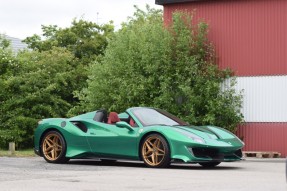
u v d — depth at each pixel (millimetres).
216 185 8562
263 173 11195
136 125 12891
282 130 19453
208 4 20922
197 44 20766
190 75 20484
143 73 21312
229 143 12445
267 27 19766
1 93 25156
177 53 20750
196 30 21047
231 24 20453
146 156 12578
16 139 24266
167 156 12227
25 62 26438
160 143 12414
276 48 19594
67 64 28547
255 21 19969
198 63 20672
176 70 20438
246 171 11789
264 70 19797
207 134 12500
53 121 13992
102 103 21844
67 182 8812
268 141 19672
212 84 20094
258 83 19906
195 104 20109
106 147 13180
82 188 8031
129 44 21703
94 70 22203
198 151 12242
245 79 20156
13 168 11445
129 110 13227
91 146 13383
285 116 19406
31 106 25359
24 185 8336
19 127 24625
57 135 13820
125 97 21031
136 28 23281
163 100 20281
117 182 8906
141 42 21500
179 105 20531
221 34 20625
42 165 12641
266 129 19734
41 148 14062
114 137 13055
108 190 7824
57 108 25734
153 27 21422
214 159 12227
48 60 26891
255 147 19906
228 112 19828
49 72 26547
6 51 26266
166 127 12508
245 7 20188
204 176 10227
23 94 25266
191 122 20031
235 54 20344
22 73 26109
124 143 12906
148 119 13070
